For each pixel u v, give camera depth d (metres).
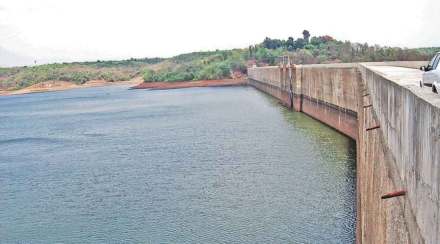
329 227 31.39
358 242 28.33
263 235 30.73
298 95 97.00
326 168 45.47
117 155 62.34
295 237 30.11
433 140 9.09
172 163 54.16
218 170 48.59
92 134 86.50
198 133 76.56
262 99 137.00
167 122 96.38
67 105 174.62
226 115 100.69
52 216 38.34
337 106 65.44
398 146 14.34
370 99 31.53
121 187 45.38
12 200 43.78
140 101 168.62
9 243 33.06
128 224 34.88
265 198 37.88
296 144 58.59
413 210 11.18
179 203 38.53
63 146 74.06
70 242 32.53
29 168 57.94
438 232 8.52
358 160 38.12
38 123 115.06
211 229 32.34
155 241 31.25
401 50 136.50
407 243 11.85
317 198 36.97
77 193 44.66
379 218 18.17
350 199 36.28
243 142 63.78
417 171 10.77
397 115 14.75
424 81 20.69
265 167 48.00
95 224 35.56
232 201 37.81
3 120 128.38
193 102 145.50
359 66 50.34
